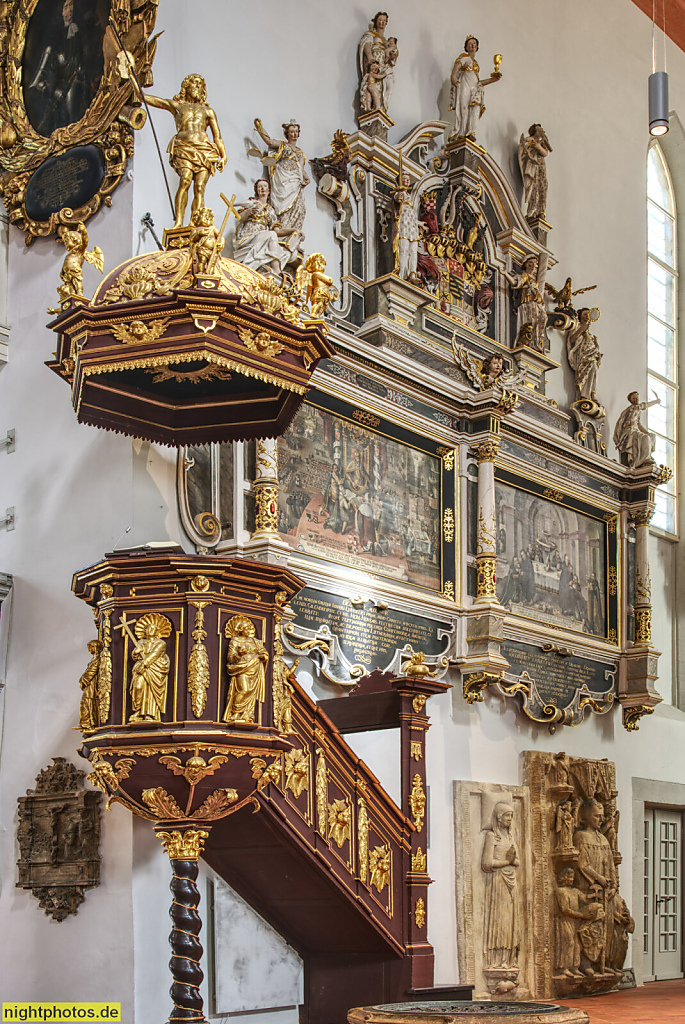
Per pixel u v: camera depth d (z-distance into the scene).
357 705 9.30
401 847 8.73
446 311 12.26
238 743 6.92
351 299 11.25
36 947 8.74
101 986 8.27
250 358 7.69
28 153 10.25
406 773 8.88
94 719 7.12
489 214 13.09
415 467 11.30
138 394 8.50
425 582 11.19
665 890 14.53
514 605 12.16
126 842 8.37
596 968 12.12
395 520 10.97
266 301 7.80
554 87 14.88
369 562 10.61
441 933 10.76
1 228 10.32
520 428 12.26
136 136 9.52
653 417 16.34
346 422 10.65
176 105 7.92
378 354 10.69
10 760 9.28
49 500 9.48
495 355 11.85
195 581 6.96
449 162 12.76
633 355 15.39
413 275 11.48
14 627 9.50
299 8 11.39
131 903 8.23
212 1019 8.44
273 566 7.23
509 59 14.19
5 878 9.12
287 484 10.01
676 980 14.08
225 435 8.77
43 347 9.85
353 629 10.28
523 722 12.28
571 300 14.39
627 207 15.82
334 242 11.27
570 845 12.08
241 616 7.14
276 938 8.96
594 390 14.07
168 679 6.93
